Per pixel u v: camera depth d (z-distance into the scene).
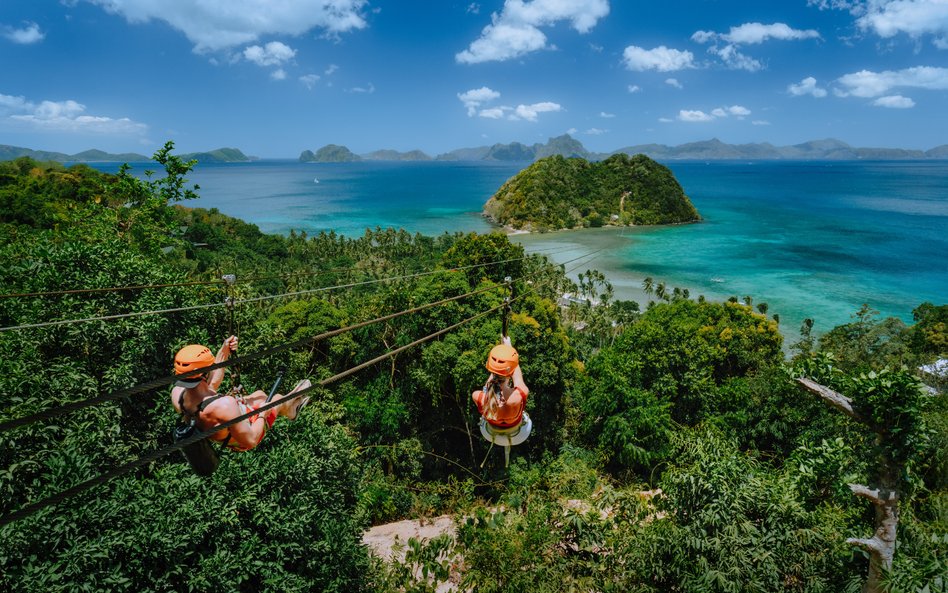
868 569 8.89
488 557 10.43
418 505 27.11
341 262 113.44
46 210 76.12
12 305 13.10
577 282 122.69
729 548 9.36
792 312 103.44
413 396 39.31
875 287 120.88
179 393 4.14
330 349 39.25
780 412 33.38
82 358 13.47
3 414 10.37
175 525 10.75
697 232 194.88
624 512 11.33
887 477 8.38
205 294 17.19
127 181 21.58
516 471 24.50
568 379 40.72
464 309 40.19
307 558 12.95
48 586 9.01
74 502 10.07
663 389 38.69
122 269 15.20
